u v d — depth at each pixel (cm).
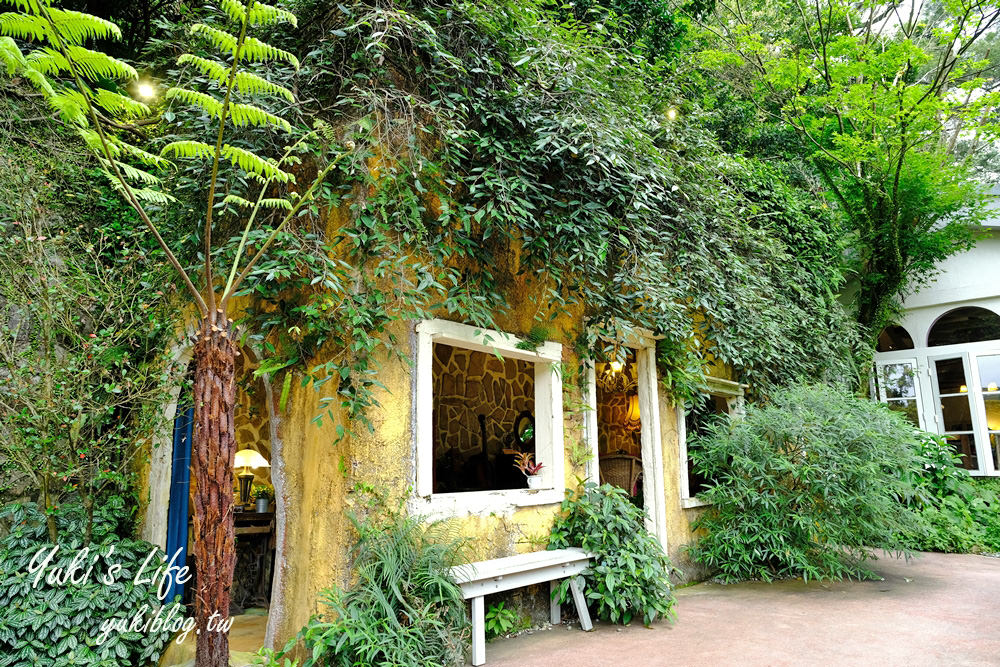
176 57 420
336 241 353
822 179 991
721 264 557
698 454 623
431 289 385
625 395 861
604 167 392
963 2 793
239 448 627
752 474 588
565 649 377
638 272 437
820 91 968
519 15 397
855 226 987
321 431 354
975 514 832
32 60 250
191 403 415
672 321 472
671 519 588
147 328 405
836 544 562
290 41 383
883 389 1052
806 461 577
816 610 480
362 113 363
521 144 393
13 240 381
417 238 355
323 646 294
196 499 242
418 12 378
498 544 407
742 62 927
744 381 696
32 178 407
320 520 342
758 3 1120
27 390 355
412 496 357
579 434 490
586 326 489
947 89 941
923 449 855
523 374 827
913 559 723
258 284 329
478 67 383
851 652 374
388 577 319
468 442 750
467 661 353
